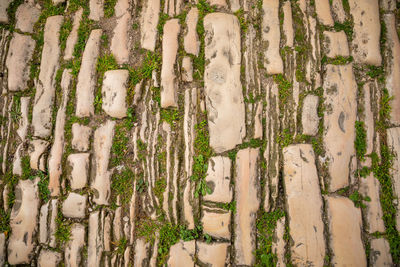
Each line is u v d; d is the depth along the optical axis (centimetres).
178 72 128
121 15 133
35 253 127
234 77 126
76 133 129
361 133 124
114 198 126
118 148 128
